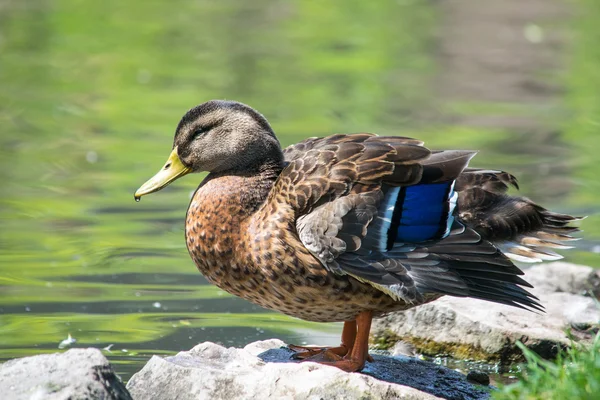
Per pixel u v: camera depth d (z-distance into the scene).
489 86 25.17
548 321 9.76
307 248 8.12
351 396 7.57
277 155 8.98
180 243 13.45
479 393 8.42
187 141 9.12
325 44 30.25
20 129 20.58
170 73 26.27
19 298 11.13
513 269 7.93
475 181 8.67
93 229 14.04
